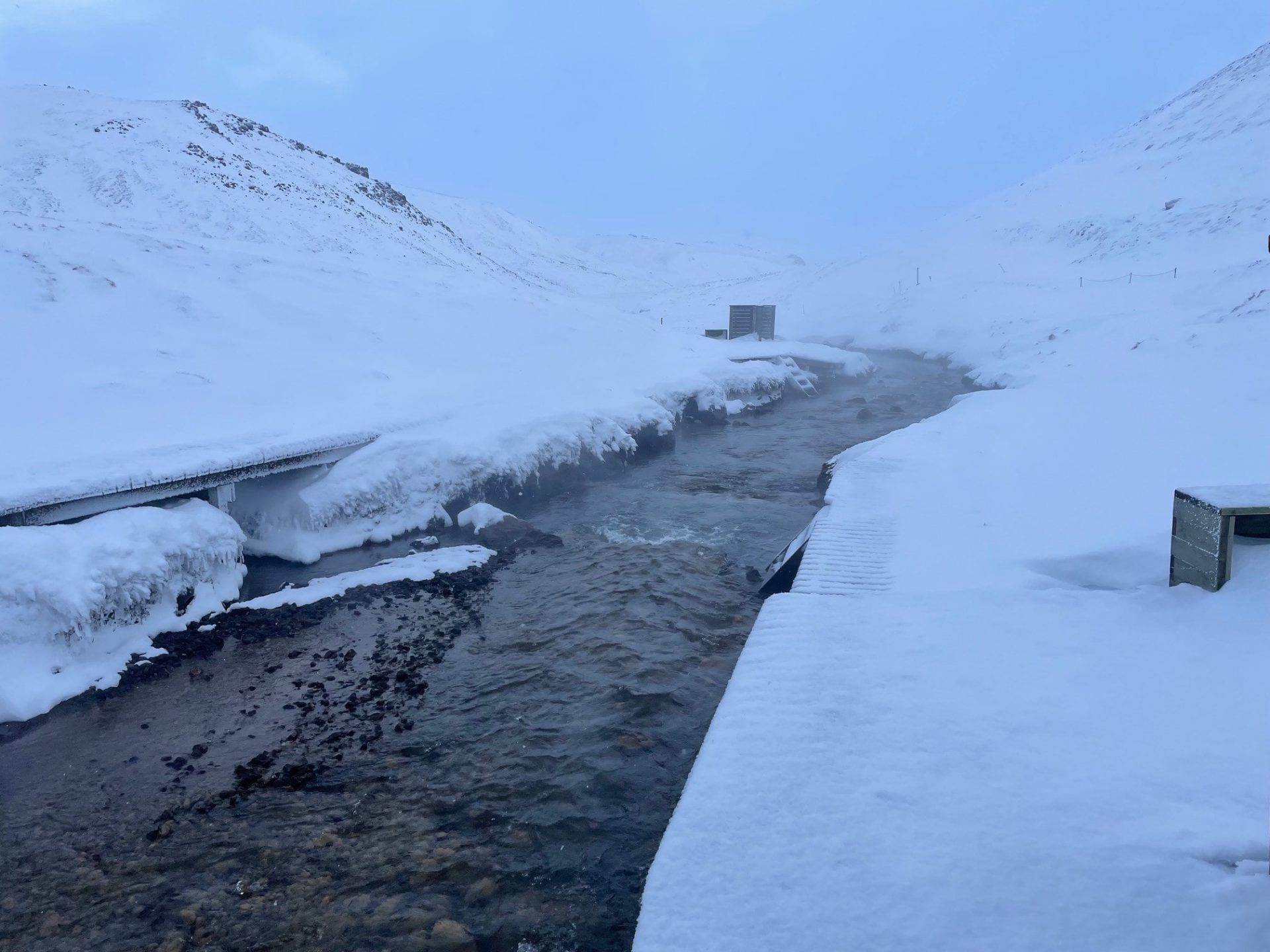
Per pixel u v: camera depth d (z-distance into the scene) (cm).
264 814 521
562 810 518
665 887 301
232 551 924
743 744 388
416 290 2230
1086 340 2444
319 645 788
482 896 442
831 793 347
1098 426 1155
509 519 1149
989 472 967
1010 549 675
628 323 3005
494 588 941
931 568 657
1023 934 260
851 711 414
